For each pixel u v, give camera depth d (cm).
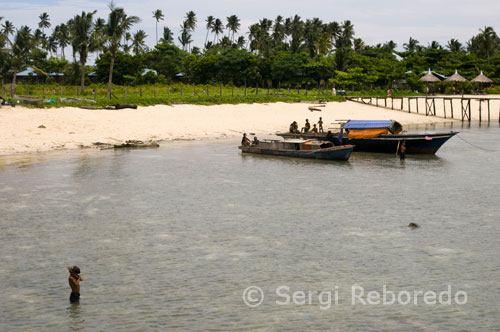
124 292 1572
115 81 10756
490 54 14950
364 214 2473
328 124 6944
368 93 10419
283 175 3538
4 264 1794
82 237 2103
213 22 19075
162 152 4484
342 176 3519
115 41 7462
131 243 2031
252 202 2716
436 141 4425
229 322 1389
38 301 1509
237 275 1706
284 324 1380
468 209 2573
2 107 5588
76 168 3609
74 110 5972
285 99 8494
